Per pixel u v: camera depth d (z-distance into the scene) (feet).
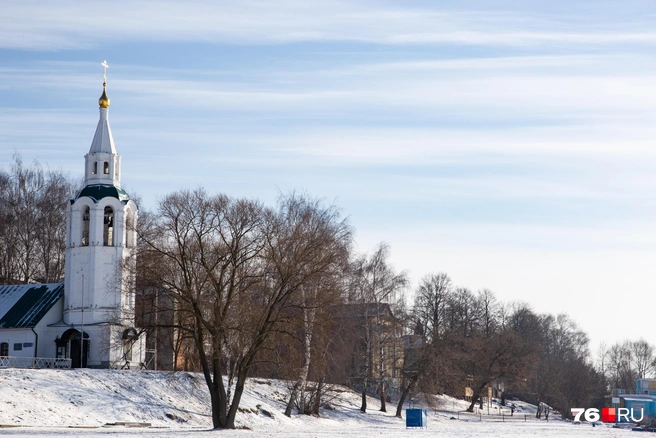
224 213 208.03
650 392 569.23
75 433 175.73
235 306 223.30
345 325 260.42
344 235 258.37
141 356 286.66
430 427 283.79
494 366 433.89
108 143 288.71
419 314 366.02
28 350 279.90
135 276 233.55
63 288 292.61
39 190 362.94
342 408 307.17
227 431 202.80
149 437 170.40
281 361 220.23
